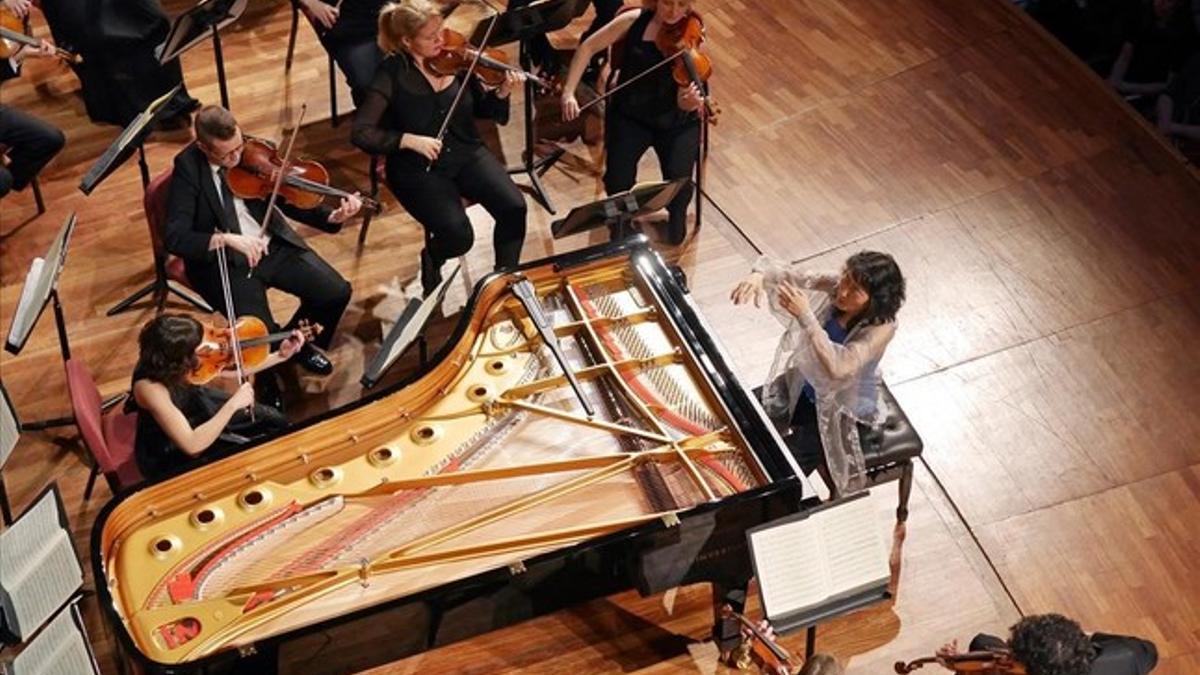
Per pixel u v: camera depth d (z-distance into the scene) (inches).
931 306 254.5
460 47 242.4
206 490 189.0
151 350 199.8
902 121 287.9
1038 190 274.2
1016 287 257.6
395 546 183.8
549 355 205.9
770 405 214.1
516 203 244.8
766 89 295.3
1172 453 233.5
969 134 285.1
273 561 182.2
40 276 220.4
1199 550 221.3
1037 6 320.2
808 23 309.4
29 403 238.8
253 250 225.6
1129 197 272.8
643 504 187.6
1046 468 231.5
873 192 274.5
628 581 187.3
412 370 245.1
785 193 274.5
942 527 223.6
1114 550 221.3
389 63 233.8
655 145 256.1
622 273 214.7
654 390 200.7
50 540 186.1
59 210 269.6
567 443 195.9
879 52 302.2
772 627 181.8
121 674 182.7
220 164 223.9
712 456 192.2
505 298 210.8
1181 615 213.9
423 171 239.0
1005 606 213.9
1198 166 298.4
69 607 181.5
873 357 201.8
